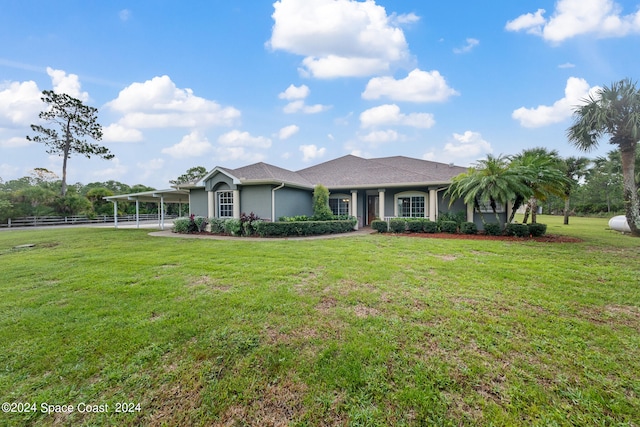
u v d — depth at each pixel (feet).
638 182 68.64
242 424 7.32
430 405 7.79
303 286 18.01
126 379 9.00
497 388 8.43
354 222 53.42
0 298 16.15
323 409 7.73
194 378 9.02
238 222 46.70
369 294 16.43
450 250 30.35
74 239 43.06
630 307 14.51
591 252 28.81
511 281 18.88
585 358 9.96
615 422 7.25
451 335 11.57
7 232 58.34
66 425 7.32
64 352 10.48
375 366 9.48
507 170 38.91
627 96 39.19
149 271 22.02
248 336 11.55
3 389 8.59
